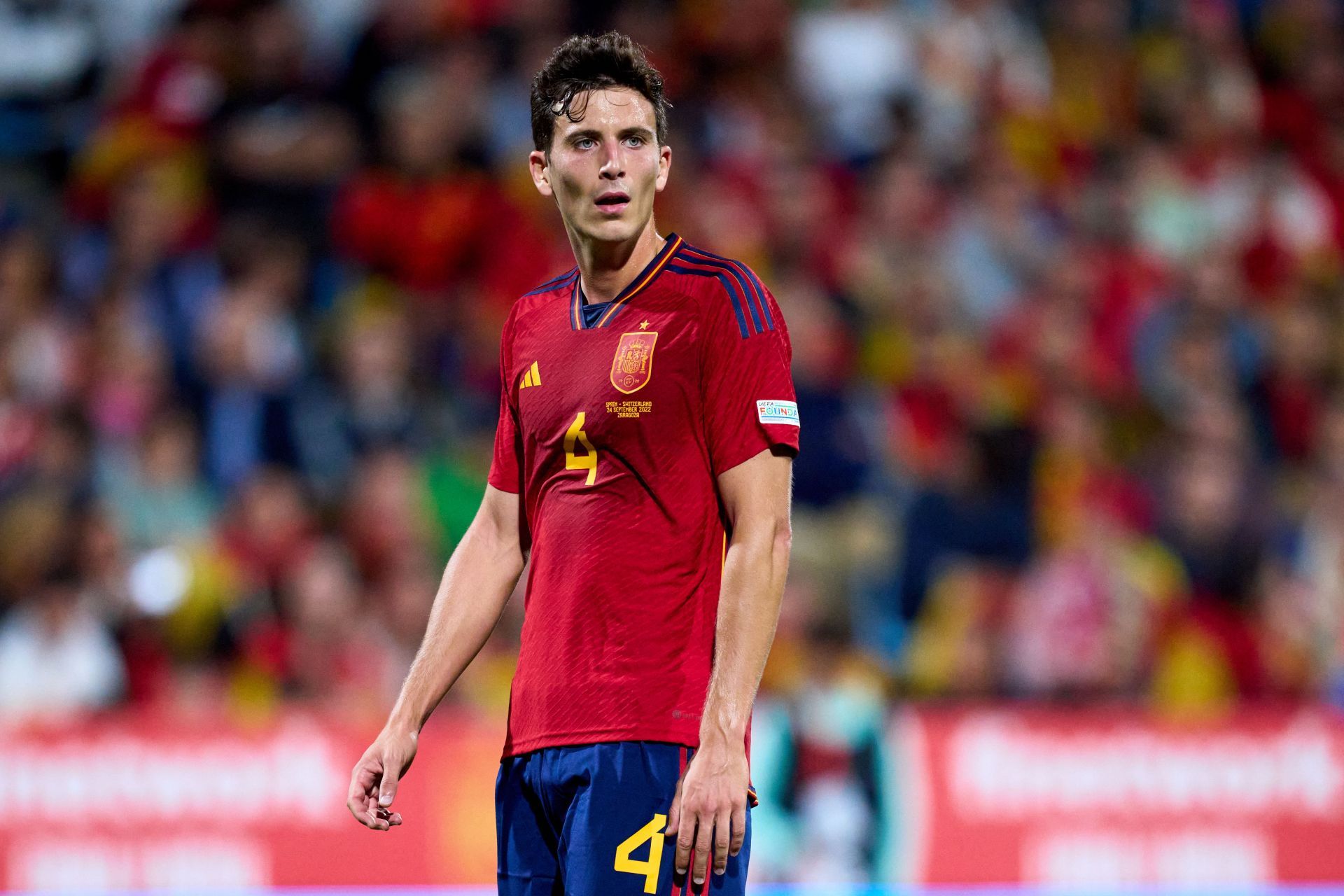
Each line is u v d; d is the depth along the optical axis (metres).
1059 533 34.22
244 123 41.94
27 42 43.88
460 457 35.44
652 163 11.85
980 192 43.69
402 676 30.38
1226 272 43.94
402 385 36.19
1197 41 49.47
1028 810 25.38
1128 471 36.78
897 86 46.28
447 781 24.80
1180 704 31.86
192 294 37.66
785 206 41.88
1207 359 40.31
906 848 25.00
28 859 24.23
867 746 25.17
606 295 12.01
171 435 34.22
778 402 11.53
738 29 45.28
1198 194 46.31
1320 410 41.38
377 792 11.95
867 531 34.03
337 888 24.48
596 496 11.62
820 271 41.03
